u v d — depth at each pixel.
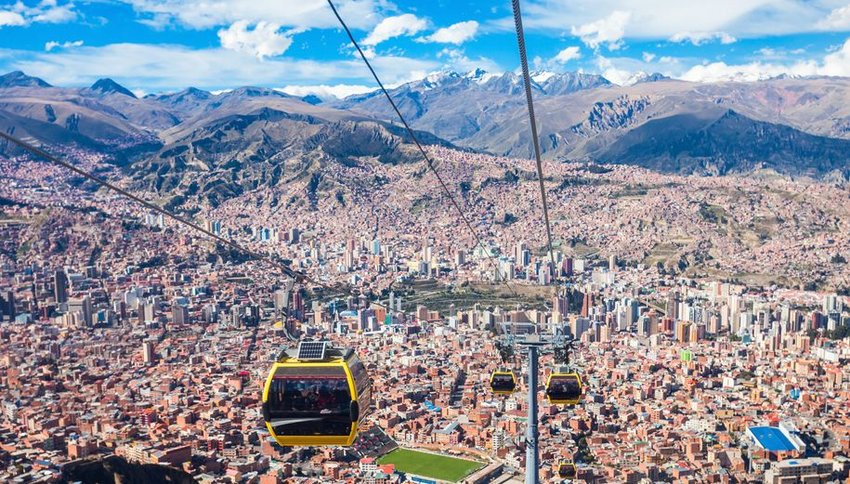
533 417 51.84
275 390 28.56
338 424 28.55
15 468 108.19
